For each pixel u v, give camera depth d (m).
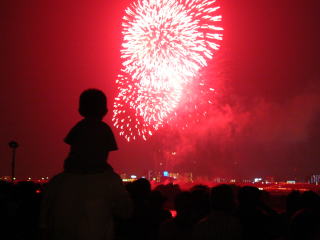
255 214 8.03
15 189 10.74
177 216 7.65
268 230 8.01
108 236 4.77
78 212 4.68
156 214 8.48
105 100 5.18
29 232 10.46
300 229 5.77
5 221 10.42
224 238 6.60
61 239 4.70
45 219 4.84
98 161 4.86
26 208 10.45
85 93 5.11
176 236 7.57
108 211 4.79
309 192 7.93
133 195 8.49
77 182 4.76
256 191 8.09
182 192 7.69
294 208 8.77
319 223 5.75
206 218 6.79
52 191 4.81
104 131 5.00
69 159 4.91
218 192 6.76
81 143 4.89
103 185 4.78
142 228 8.34
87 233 4.65
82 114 5.11
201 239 6.64
